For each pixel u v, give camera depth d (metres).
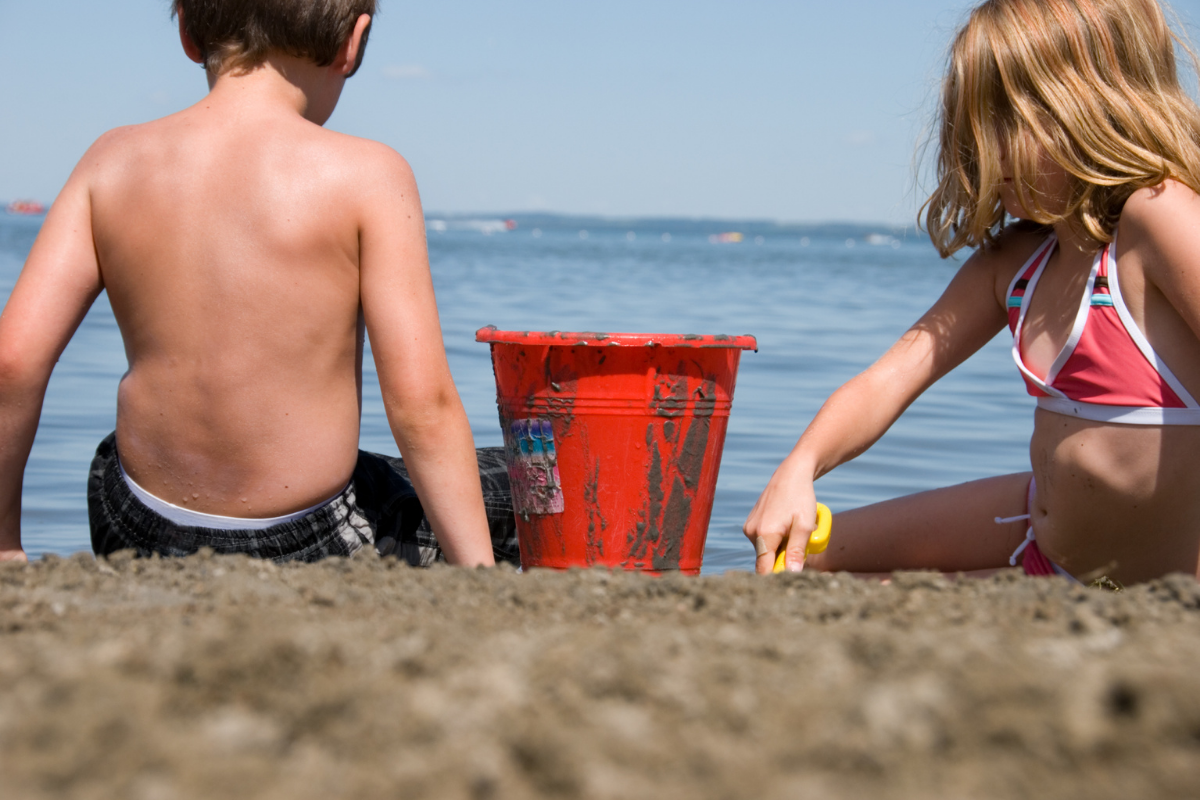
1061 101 2.28
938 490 2.82
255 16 2.22
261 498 2.24
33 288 2.17
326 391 2.26
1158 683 1.00
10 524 2.29
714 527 4.04
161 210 2.16
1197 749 0.93
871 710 0.99
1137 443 2.28
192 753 0.93
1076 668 1.11
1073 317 2.37
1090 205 2.32
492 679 1.09
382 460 2.58
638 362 2.34
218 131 2.21
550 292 16.58
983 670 1.08
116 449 2.38
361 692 1.04
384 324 2.21
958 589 1.70
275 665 1.09
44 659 1.14
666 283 20.89
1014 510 2.70
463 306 13.08
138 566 1.79
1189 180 2.28
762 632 1.34
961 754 0.93
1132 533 2.36
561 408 2.38
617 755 0.94
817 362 8.80
